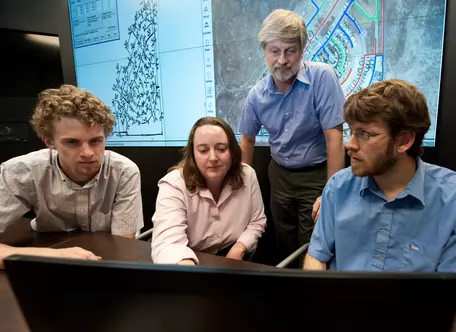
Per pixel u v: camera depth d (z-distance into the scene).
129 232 1.37
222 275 0.30
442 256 0.81
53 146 1.12
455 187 0.81
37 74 2.86
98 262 0.32
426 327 0.30
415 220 0.84
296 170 1.83
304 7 1.92
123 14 2.59
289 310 0.31
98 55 2.81
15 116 2.82
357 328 0.31
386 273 0.29
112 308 0.33
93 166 1.11
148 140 2.76
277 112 1.75
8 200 1.22
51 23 2.84
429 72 1.68
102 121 1.08
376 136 0.76
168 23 2.42
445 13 1.58
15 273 0.33
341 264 0.96
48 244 1.15
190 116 2.51
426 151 1.75
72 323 0.35
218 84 2.32
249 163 1.99
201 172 1.24
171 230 1.10
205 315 0.32
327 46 1.90
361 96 0.77
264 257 2.41
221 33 2.22
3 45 2.71
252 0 2.06
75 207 1.31
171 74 2.51
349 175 0.97
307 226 1.86
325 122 1.61
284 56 1.53
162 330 0.33
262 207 1.44
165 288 0.32
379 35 1.75
